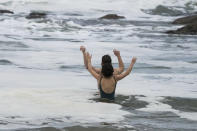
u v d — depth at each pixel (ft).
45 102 39.78
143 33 127.65
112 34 123.03
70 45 94.99
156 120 35.14
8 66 63.87
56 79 54.03
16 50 82.38
